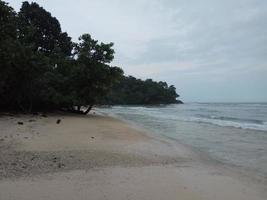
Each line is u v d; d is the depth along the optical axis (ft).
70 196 25.95
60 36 154.20
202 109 268.00
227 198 27.61
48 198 25.30
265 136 73.00
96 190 27.71
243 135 74.90
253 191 29.99
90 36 110.11
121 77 113.09
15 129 61.52
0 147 43.32
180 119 132.05
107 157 41.29
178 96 536.42
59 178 30.66
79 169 34.40
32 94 99.25
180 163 41.16
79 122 85.46
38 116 93.20
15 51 87.92
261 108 291.79
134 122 109.60
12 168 33.01
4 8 83.10
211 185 31.22
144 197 26.55
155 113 187.52
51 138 53.88
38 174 31.63
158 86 469.98
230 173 36.86
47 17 148.77
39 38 143.84
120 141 56.44
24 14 145.28
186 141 64.08
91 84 108.47
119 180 31.04
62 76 107.86
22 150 42.27
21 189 27.09
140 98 435.94
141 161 40.52
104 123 88.63
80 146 48.14
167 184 30.53
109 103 390.21
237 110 243.40
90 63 107.14
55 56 117.50
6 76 87.56
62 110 122.31
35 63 93.35
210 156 47.88
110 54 109.19
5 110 101.86
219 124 107.34
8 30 88.17
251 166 41.29
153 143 57.31
